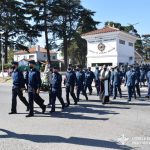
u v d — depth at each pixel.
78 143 8.30
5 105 16.05
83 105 15.76
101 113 13.09
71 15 63.47
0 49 57.47
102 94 16.52
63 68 65.31
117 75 18.61
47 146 8.04
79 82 17.27
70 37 64.75
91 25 64.50
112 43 31.47
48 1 57.19
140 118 11.82
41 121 11.42
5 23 55.81
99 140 8.59
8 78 39.78
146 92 22.81
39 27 58.22
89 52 33.16
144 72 26.27
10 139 8.79
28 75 13.01
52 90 13.61
